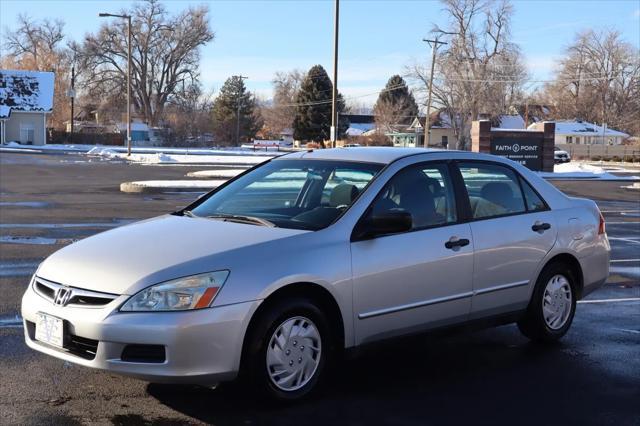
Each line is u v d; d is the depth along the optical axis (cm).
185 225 507
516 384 522
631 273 988
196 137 8738
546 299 617
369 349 499
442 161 568
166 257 439
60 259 465
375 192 513
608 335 665
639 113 10088
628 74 9981
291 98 12006
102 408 452
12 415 437
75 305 426
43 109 6988
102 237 498
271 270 442
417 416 454
